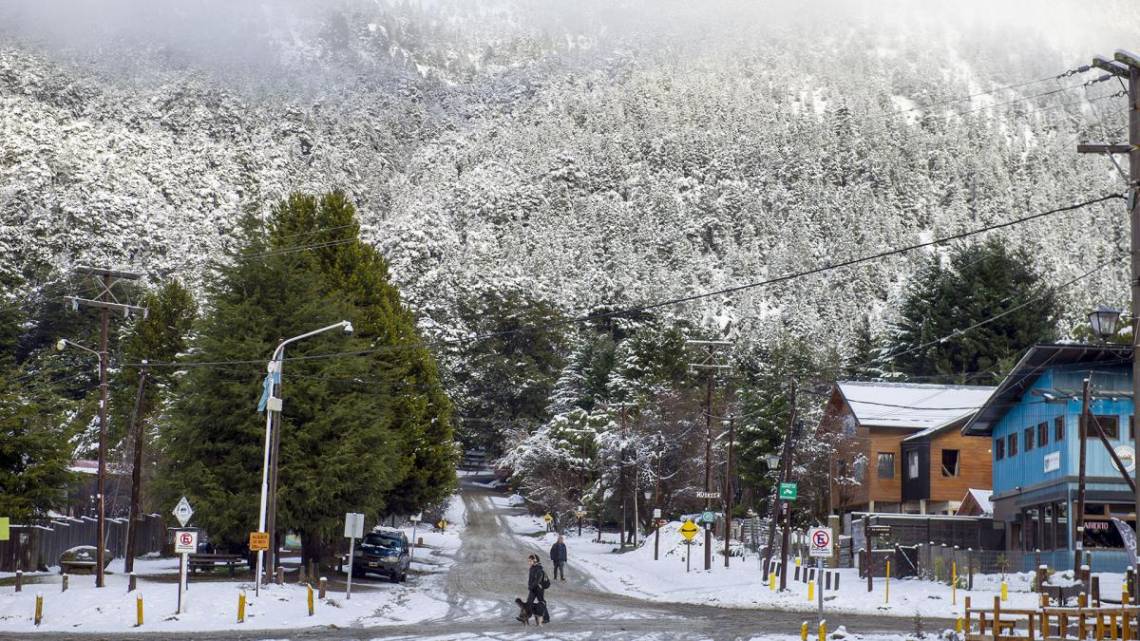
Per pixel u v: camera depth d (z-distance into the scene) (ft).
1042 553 149.79
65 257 519.19
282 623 102.22
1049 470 152.15
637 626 100.42
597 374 385.29
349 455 139.74
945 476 215.31
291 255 151.33
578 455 301.02
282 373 140.15
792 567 176.76
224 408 138.92
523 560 215.92
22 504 148.25
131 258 569.23
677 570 186.60
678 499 268.82
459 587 151.64
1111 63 73.26
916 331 325.42
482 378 442.50
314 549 149.28
